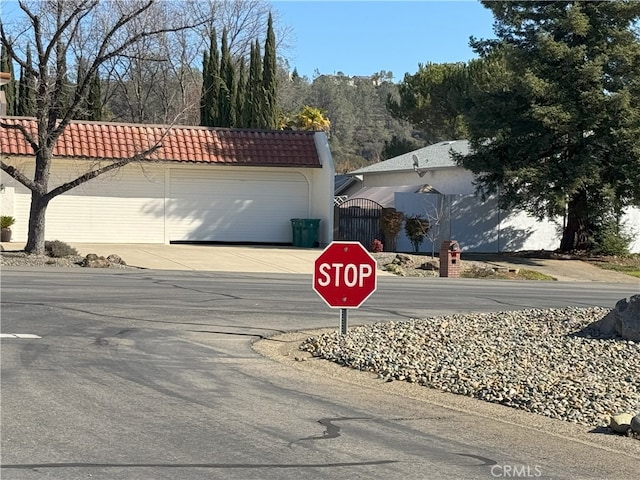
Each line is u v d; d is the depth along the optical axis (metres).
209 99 47.25
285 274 26.28
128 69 54.56
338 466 6.90
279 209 37.25
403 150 66.19
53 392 9.09
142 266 26.86
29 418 7.97
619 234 38.88
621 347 12.59
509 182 35.34
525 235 40.38
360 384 10.55
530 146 34.41
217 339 13.44
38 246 26.45
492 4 36.56
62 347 11.88
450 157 41.62
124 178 35.22
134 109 60.28
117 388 9.48
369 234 37.28
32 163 33.66
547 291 24.39
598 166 34.19
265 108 47.22
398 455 7.34
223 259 29.92
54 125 26.67
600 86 34.44
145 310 16.17
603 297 22.89
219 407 8.82
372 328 14.25
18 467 6.49
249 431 7.89
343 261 13.22
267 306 17.52
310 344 12.91
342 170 94.69
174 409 8.62
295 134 37.75
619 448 8.05
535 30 35.94
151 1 25.83
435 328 14.12
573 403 9.55
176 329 14.17
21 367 10.36
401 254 34.03
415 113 60.81
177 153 35.28
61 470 6.45
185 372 10.67
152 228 35.69
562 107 33.69
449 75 57.94
